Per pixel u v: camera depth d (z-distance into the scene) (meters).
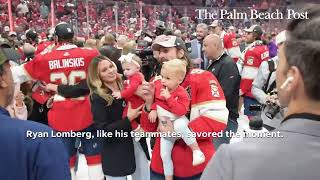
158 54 2.71
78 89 3.29
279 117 3.10
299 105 0.85
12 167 1.29
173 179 2.45
